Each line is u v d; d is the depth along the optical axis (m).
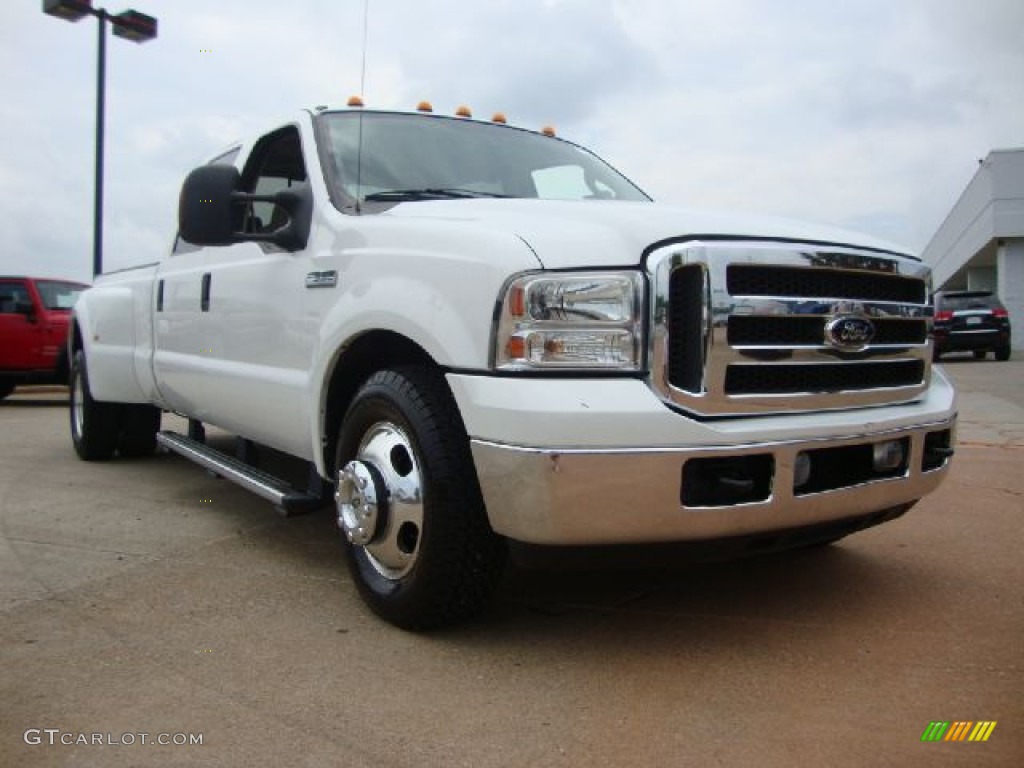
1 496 5.41
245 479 4.09
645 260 2.64
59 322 12.75
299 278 3.69
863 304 2.99
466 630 3.11
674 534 2.61
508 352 2.64
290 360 3.76
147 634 3.11
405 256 3.05
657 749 2.29
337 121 4.08
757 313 2.71
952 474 6.00
